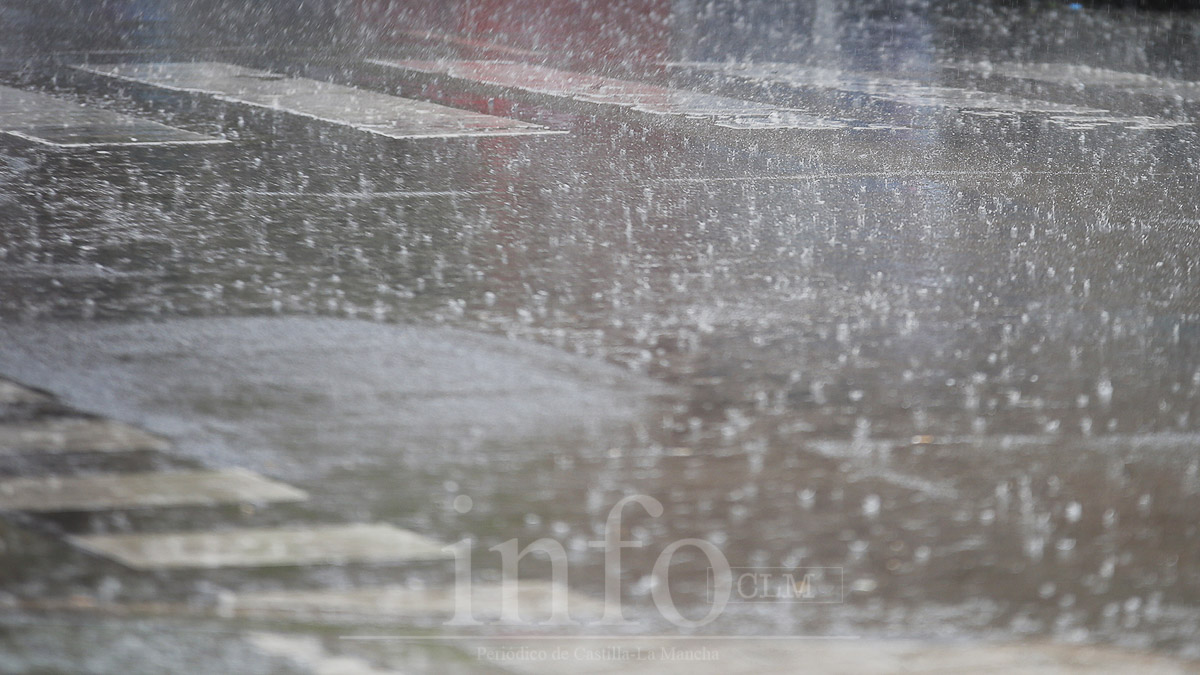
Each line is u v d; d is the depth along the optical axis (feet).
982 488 43.62
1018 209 86.38
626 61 148.87
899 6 207.62
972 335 60.49
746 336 59.57
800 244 76.13
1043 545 39.65
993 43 171.63
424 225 78.13
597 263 71.15
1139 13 207.00
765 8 200.75
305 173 91.15
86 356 55.01
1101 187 93.66
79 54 142.92
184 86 124.47
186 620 34.24
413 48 155.02
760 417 49.70
